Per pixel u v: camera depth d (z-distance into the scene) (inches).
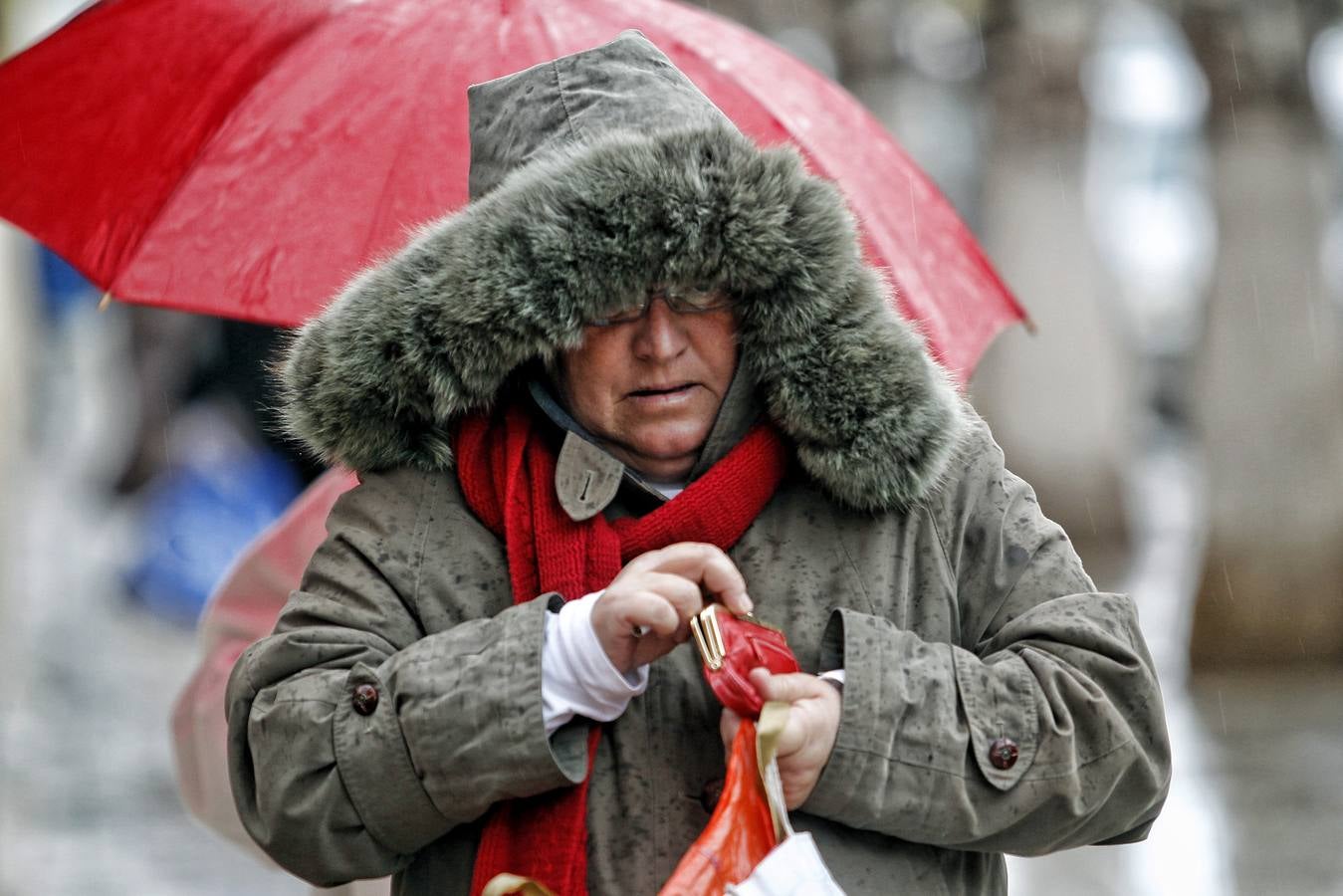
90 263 485.1
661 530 354.9
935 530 363.9
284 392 382.0
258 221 480.1
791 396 351.9
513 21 492.4
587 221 348.2
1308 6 1487.5
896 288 472.7
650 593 327.0
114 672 1446.9
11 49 1560.0
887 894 345.7
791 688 329.7
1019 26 1929.1
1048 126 1943.9
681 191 346.0
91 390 2881.4
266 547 518.6
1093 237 1978.3
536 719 329.1
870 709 331.9
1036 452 1974.7
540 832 340.8
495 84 385.7
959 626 362.9
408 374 361.4
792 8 2167.8
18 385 1514.5
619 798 348.5
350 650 350.3
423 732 332.5
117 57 502.0
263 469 1566.2
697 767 350.9
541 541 355.6
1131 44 2187.5
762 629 335.9
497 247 354.0
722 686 327.3
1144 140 2336.4
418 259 366.6
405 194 477.7
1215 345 1481.3
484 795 333.7
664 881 345.1
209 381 1556.3
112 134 496.4
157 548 1640.0
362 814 338.0
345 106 488.1
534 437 368.2
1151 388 2511.1
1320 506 1443.2
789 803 333.1
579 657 331.0
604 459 357.1
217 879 911.7
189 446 1611.7
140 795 1085.8
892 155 514.6
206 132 494.6
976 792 335.0
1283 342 1466.5
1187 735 1259.8
